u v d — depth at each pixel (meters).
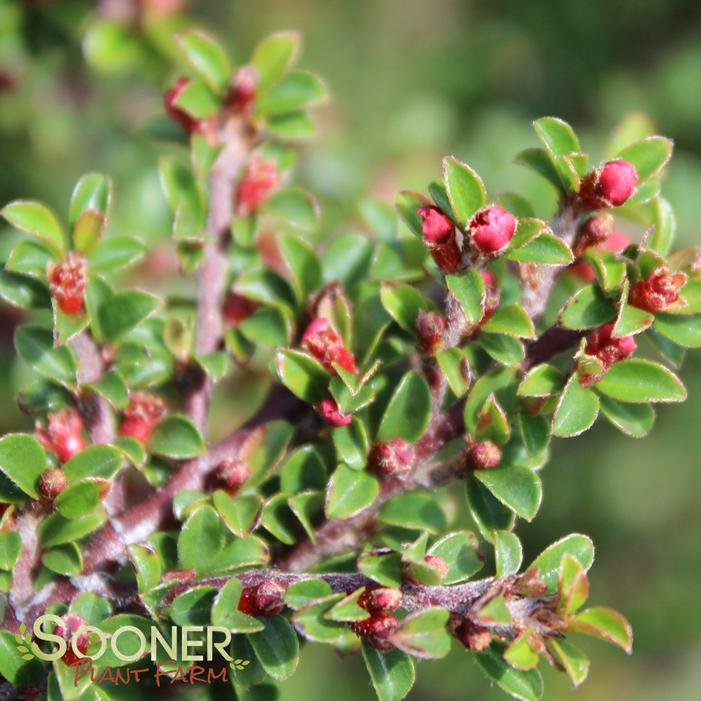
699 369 0.52
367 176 0.47
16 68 0.43
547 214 0.39
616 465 0.57
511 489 0.30
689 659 0.56
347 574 0.29
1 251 0.37
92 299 0.31
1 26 0.39
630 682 0.55
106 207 0.31
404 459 0.30
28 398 0.31
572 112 0.62
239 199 0.33
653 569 0.57
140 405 0.31
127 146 0.48
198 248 0.32
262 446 0.31
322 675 0.53
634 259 0.30
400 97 0.63
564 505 0.57
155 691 0.31
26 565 0.29
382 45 0.68
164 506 0.31
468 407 0.30
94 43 0.41
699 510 0.57
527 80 0.61
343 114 0.58
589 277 0.32
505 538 0.29
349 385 0.29
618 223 0.38
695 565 0.56
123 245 0.31
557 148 0.30
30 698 0.29
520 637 0.28
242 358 0.32
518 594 0.29
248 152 0.33
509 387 0.30
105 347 0.31
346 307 0.31
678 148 0.59
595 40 0.61
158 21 0.41
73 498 0.29
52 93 0.46
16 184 0.50
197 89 0.32
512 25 0.62
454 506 0.32
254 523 0.30
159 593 0.29
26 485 0.29
